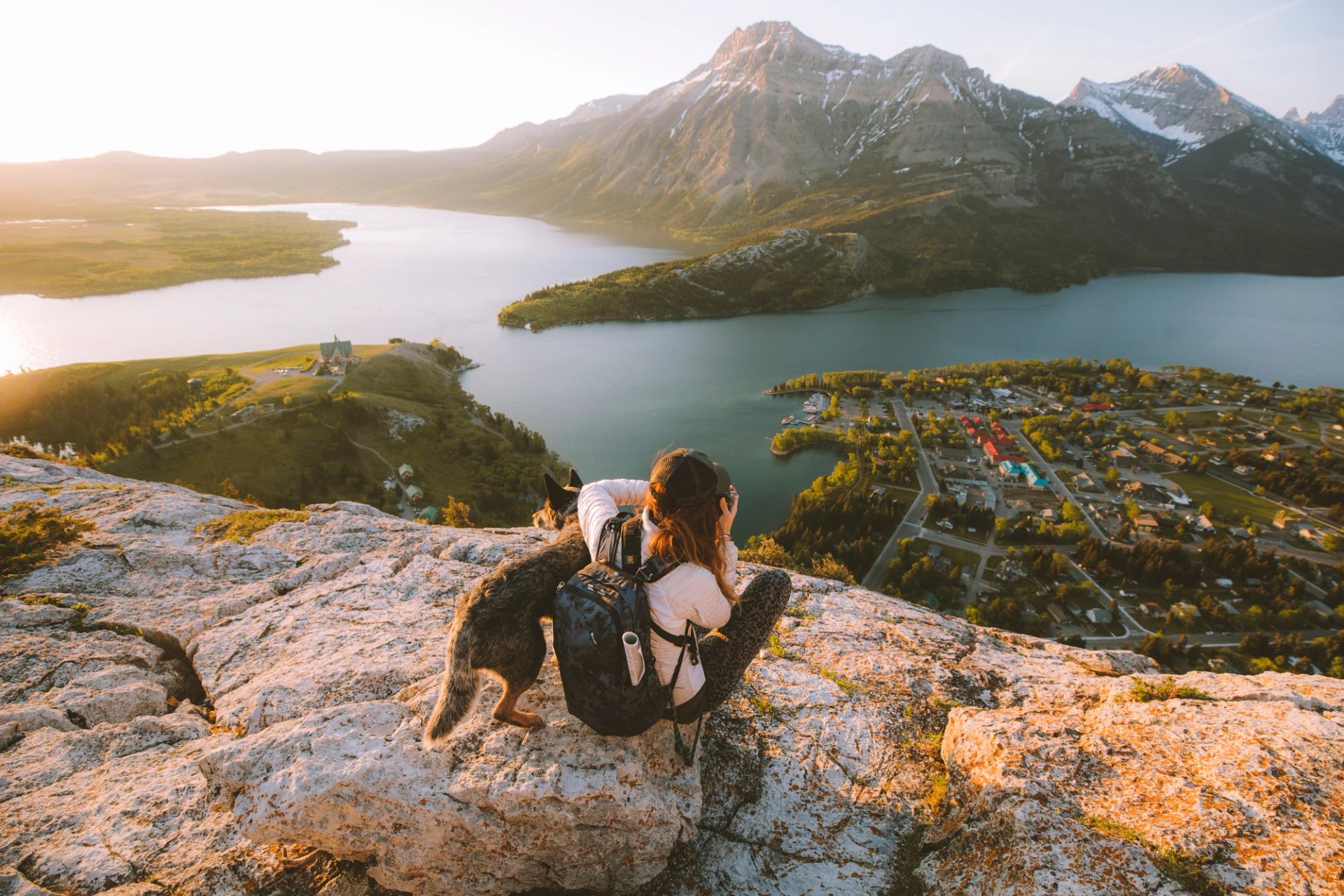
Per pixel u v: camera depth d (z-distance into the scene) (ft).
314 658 16.74
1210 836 9.59
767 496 354.33
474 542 24.99
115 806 13.33
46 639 19.25
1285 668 232.32
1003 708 15.89
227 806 11.43
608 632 9.83
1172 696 14.89
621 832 11.33
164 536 26.35
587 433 440.04
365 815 10.80
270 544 25.62
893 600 24.53
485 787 10.88
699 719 12.51
